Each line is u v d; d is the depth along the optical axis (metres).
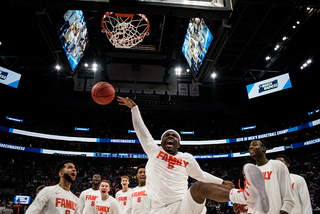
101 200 5.89
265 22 20.00
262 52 23.42
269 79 27.53
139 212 5.53
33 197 21.12
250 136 28.92
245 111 33.59
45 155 28.33
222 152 30.08
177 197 2.72
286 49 24.08
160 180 2.80
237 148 30.83
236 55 24.59
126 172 27.05
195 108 34.09
